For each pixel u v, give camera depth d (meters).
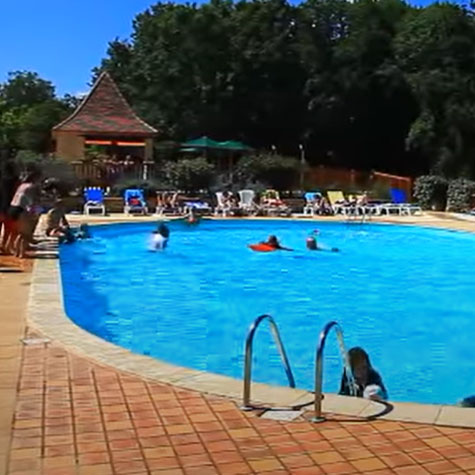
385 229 24.55
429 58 42.06
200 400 4.87
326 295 13.28
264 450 4.02
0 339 6.54
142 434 4.23
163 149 40.19
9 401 4.80
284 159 35.06
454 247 20.58
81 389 5.08
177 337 9.78
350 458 3.92
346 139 45.16
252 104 44.28
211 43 44.03
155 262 16.75
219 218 25.06
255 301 12.53
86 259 16.83
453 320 11.34
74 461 3.81
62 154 37.34
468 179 36.72
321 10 45.53
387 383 8.05
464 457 3.95
